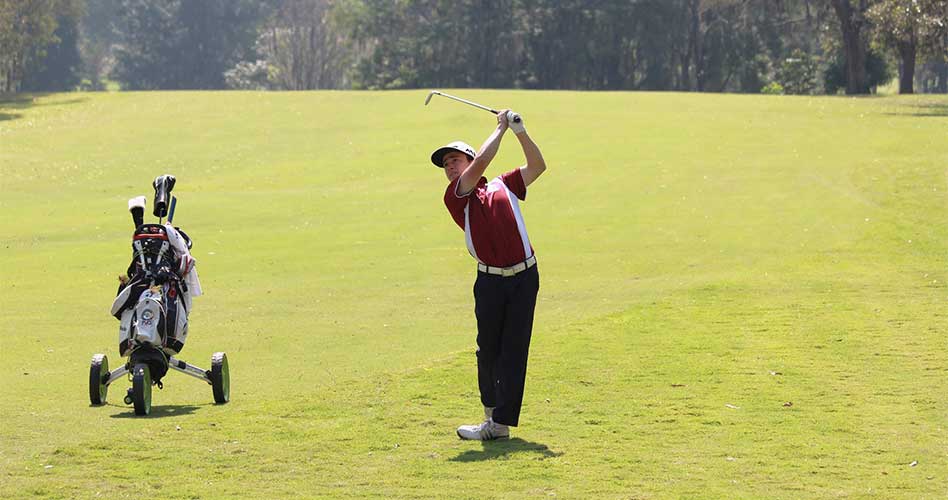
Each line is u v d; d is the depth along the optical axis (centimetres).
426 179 7862
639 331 3181
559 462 1814
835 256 4650
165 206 2423
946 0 10844
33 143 10494
